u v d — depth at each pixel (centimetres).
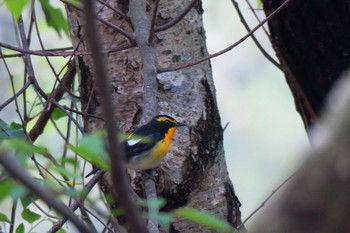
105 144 468
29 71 1137
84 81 1064
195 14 1070
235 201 1038
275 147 2436
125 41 1034
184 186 994
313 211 342
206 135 1028
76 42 1069
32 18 1113
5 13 2003
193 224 970
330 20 1182
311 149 350
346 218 336
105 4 973
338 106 347
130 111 1018
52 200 408
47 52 956
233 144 2456
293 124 2497
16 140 477
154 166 982
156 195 909
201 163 1012
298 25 1208
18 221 1609
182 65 955
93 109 1048
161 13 1046
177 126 1009
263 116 2484
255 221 356
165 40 1045
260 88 2531
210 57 949
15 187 466
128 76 1030
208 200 1002
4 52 1499
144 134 986
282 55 1251
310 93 1252
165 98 1024
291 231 345
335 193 338
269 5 1228
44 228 1656
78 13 1061
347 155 338
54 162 561
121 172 399
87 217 902
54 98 1180
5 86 1703
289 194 349
